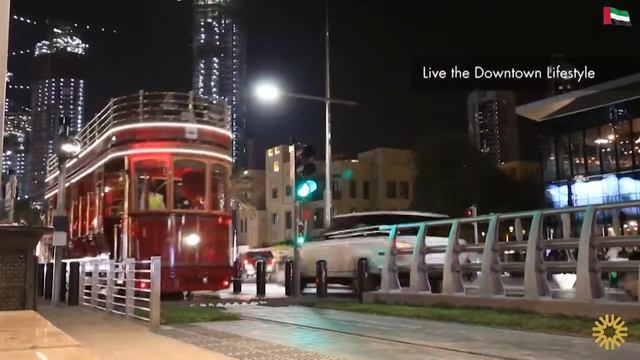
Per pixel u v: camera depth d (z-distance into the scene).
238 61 196.25
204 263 16.86
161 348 8.48
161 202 16.78
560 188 37.50
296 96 26.06
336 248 18.59
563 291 13.38
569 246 11.55
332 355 8.08
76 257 20.97
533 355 7.89
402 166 68.31
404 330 10.48
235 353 8.23
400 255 16.06
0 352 3.63
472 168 47.03
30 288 10.30
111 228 17.78
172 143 16.95
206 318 12.23
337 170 66.56
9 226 10.10
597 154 35.66
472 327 10.74
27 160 28.88
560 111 36.28
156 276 10.97
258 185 71.81
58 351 3.67
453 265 13.86
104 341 9.20
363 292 15.87
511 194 47.09
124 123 17.22
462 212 45.34
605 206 11.05
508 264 12.84
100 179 18.30
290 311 14.09
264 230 68.88
